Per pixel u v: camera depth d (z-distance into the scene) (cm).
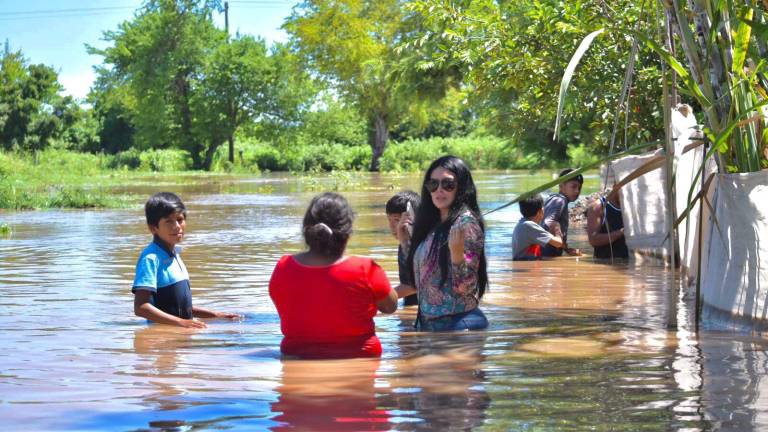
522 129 1373
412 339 498
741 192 519
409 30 2388
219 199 2612
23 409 341
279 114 6988
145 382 389
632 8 991
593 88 1126
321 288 453
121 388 377
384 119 6119
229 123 6875
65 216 1916
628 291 698
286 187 3509
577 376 386
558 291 701
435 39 1450
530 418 318
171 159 6838
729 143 538
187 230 1485
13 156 4644
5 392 371
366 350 452
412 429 306
